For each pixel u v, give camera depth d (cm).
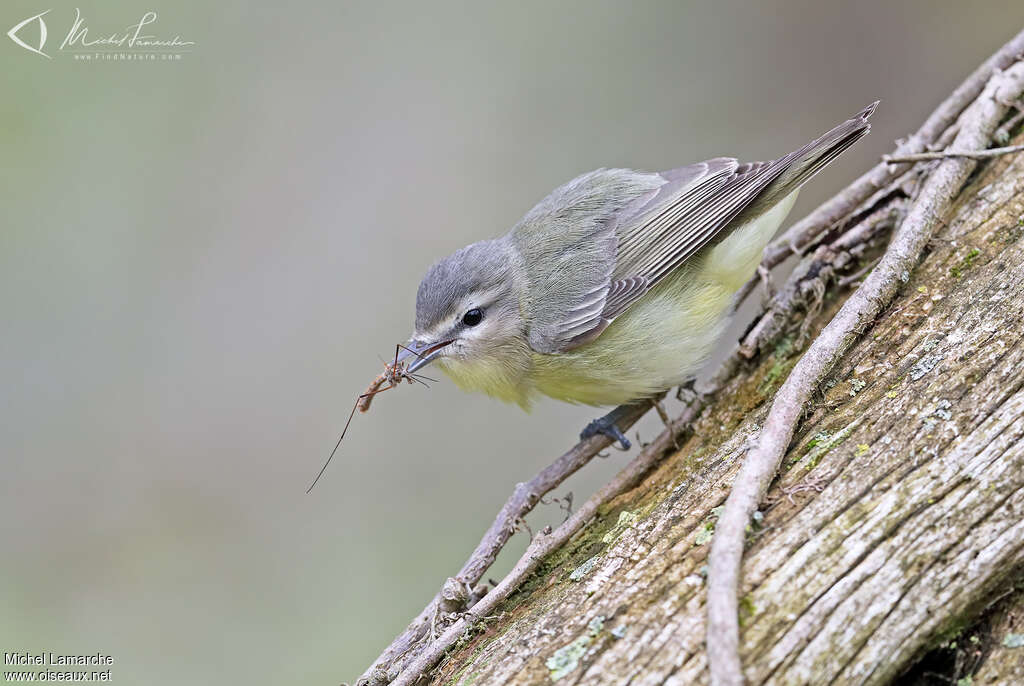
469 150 1473
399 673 634
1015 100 775
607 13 1512
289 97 1479
